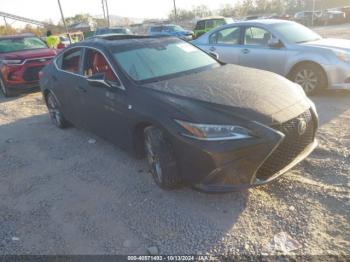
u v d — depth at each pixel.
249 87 3.75
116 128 4.40
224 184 3.25
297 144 3.46
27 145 5.70
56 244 3.16
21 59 9.10
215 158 3.14
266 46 7.29
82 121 5.39
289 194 3.51
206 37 8.52
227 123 3.15
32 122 6.98
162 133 3.54
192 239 3.04
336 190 3.49
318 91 6.68
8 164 5.02
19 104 8.58
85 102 4.99
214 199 3.57
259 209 3.33
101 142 5.48
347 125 5.14
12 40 10.54
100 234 3.23
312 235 2.92
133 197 3.78
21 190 4.21
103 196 3.87
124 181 4.15
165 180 3.57
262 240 2.94
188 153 3.30
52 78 6.00
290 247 2.82
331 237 2.88
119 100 4.12
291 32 7.26
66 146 5.47
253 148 3.11
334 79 6.41
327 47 6.57
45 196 4.02
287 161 3.42
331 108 5.99
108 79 4.44
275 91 3.67
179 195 3.72
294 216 3.18
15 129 6.64
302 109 3.53
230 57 7.92
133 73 4.26
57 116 6.30
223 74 4.31
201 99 3.47
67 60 5.67
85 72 5.02
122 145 4.46
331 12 33.94
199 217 3.32
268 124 3.18
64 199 3.90
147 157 3.98
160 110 3.54
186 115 3.31
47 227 3.42
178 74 4.38
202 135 3.18
